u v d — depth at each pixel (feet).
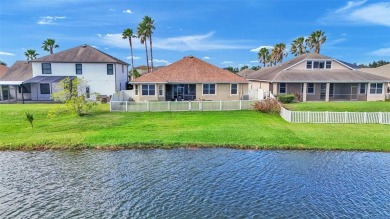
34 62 131.34
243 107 99.96
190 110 98.22
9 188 39.60
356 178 43.21
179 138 63.00
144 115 90.22
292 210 33.88
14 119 82.84
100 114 90.07
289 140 61.67
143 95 117.50
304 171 46.06
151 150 57.36
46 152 56.44
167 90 121.39
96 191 38.73
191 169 46.98
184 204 35.24
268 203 35.58
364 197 37.22
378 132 68.39
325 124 77.82
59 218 31.94
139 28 209.46
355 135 65.67
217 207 34.53
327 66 133.18
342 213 33.27
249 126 74.28
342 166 48.19
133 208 34.22
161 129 71.72
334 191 38.93
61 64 132.26
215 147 58.95
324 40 215.31
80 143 60.44
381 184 41.11
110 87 135.23
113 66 134.51
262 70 180.34
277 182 41.81
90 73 133.59
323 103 109.29
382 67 171.83
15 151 57.16
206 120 82.74
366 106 100.42
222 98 121.08
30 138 63.57
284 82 121.70
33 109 95.14
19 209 33.88
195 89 120.78
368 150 56.44
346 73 129.49
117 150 57.47
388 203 35.63
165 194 37.91
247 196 37.42
